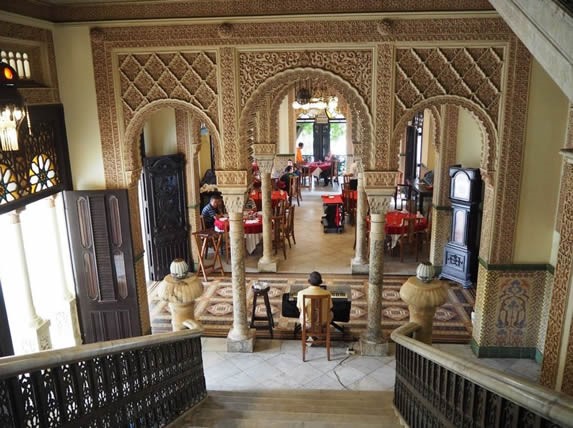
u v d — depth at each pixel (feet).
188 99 17.66
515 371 18.38
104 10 17.21
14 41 15.72
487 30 16.26
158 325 22.98
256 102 17.49
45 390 7.55
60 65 17.74
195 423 12.99
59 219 19.30
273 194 36.42
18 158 15.76
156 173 27.02
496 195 17.88
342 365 19.19
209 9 16.80
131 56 17.51
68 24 17.33
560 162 17.44
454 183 25.80
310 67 16.97
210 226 31.83
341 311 20.66
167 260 28.43
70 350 7.91
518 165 17.56
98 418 8.92
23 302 17.84
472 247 26.07
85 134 18.37
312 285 19.08
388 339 21.07
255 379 18.21
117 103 17.93
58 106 17.79
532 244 18.28
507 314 18.98
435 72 16.74
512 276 18.57
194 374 15.06
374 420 13.26
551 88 16.79
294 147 50.88
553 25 6.34
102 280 19.42
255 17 16.63
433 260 28.09
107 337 19.99
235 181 18.19
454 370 8.50
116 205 18.75
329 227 36.65
